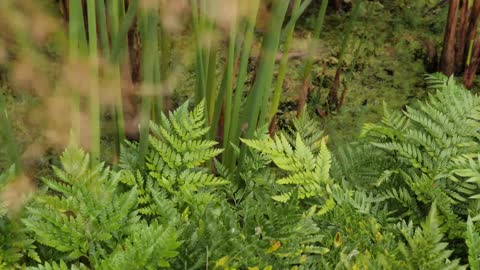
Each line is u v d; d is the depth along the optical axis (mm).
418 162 1539
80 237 1328
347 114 2070
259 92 1540
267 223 1285
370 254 1351
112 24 1425
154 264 1242
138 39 1795
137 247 1244
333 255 1385
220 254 1282
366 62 2250
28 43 1535
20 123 1920
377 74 2209
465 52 2188
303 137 1696
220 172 1588
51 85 1796
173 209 1372
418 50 2289
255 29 2240
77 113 1401
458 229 1453
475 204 1497
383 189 1582
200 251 1287
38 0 1943
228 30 1641
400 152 1533
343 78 2188
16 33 1476
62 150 1882
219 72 2119
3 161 1834
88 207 1345
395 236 1457
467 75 2129
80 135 1504
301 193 1486
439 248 1260
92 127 1413
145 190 1482
